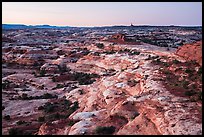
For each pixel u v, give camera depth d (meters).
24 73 63.78
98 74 55.09
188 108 20.89
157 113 20.72
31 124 28.52
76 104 34.41
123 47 68.50
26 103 38.62
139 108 22.66
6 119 32.00
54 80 54.53
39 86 50.16
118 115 22.44
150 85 27.72
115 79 37.28
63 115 30.92
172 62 36.28
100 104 30.05
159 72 32.97
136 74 35.25
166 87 26.61
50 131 22.05
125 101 23.81
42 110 35.34
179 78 29.19
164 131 18.16
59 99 39.62
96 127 20.70
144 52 56.59
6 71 66.00
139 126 19.95
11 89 47.25
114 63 55.34
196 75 28.34
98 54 65.94
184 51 40.31
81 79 53.47
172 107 21.19
